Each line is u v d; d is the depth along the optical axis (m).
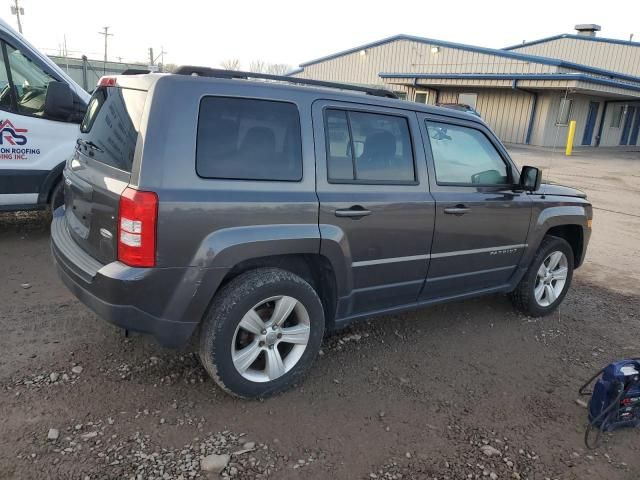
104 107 3.49
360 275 3.65
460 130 4.21
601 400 3.30
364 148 3.61
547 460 3.03
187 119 2.92
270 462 2.79
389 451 2.97
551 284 5.19
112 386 3.31
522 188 4.52
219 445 2.88
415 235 3.85
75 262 3.17
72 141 6.04
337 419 3.21
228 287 3.11
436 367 3.97
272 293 3.19
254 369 3.35
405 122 3.85
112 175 3.00
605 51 34.59
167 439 2.89
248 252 3.07
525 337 4.65
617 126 32.38
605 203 12.24
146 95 2.93
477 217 4.22
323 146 3.40
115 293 2.84
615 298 5.88
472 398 3.59
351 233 3.50
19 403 3.07
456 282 4.30
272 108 3.22
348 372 3.77
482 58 28.59
